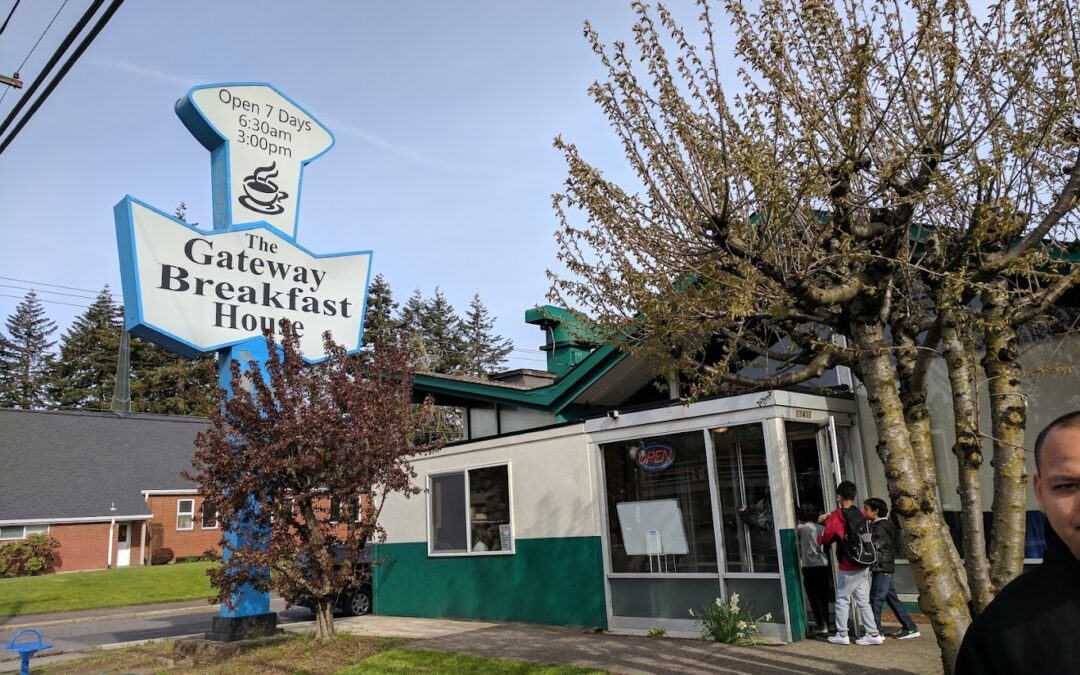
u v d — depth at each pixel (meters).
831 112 6.05
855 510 8.68
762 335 9.84
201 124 12.52
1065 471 2.20
